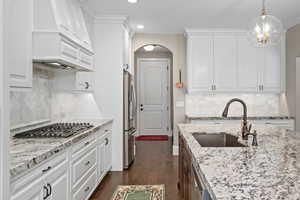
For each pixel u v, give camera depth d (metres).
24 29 1.88
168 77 8.27
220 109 5.43
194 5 3.88
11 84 1.68
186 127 3.23
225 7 3.99
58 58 2.28
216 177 1.15
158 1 3.74
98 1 3.73
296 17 4.48
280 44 5.19
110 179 3.98
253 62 5.17
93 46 4.41
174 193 3.38
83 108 4.48
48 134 2.41
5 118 1.05
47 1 2.30
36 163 1.61
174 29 5.23
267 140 2.18
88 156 2.93
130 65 5.37
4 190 1.04
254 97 5.44
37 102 3.03
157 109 8.32
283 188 1.00
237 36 5.17
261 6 3.93
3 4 1.03
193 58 5.16
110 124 4.29
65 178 2.19
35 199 1.65
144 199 3.19
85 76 3.89
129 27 4.94
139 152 5.85
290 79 4.97
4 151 1.04
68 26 2.61
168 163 4.89
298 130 4.83
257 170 1.26
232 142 2.51
